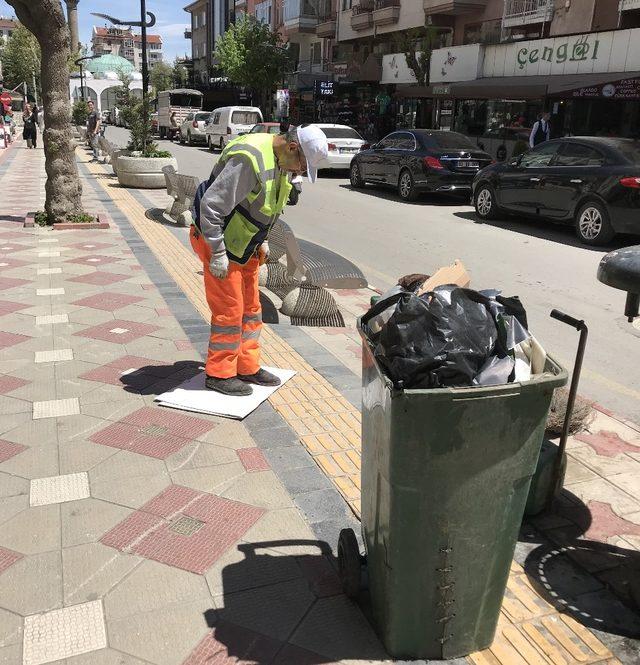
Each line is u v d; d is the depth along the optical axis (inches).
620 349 226.2
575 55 813.2
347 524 122.1
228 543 116.0
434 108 1125.7
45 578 106.7
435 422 78.3
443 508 82.6
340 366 196.9
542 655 93.5
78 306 244.4
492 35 1087.0
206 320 231.5
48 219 406.3
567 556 116.2
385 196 638.5
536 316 260.4
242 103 1749.5
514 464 82.8
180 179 416.8
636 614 102.4
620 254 102.8
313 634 96.6
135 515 123.0
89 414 161.6
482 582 88.3
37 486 131.5
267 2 2117.4
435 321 83.4
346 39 1509.6
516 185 462.6
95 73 2292.1
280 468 139.9
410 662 92.2
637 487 137.9
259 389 176.6
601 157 403.9
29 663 90.8
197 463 141.0
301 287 248.2
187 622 98.3
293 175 159.0
